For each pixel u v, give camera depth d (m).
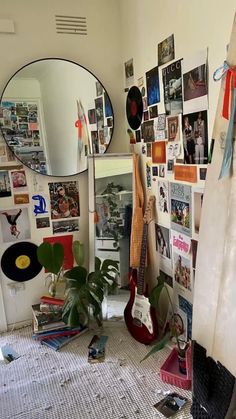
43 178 2.35
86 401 1.69
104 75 2.40
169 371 1.80
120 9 2.34
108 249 2.42
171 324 2.13
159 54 1.93
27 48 2.19
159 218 2.16
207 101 1.58
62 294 2.38
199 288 1.51
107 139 2.46
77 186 2.45
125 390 1.75
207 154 1.63
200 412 1.46
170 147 1.94
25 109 2.22
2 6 2.11
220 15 1.44
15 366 1.99
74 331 2.27
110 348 2.11
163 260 2.18
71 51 2.30
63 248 2.35
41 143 2.29
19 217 2.33
